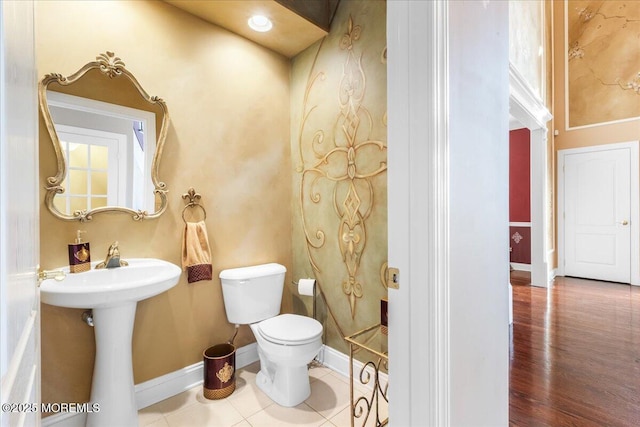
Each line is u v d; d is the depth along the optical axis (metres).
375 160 1.78
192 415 1.58
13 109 0.42
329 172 2.08
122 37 1.62
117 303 1.27
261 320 1.96
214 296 1.95
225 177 2.02
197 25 1.90
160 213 1.72
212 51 1.96
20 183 0.47
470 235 0.83
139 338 1.65
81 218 1.47
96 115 1.53
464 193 0.80
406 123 0.71
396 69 0.73
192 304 1.85
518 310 2.99
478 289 0.87
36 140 0.72
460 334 0.77
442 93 0.70
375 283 1.79
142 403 1.63
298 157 2.33
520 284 3.96
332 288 2.07
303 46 2.24
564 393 1.65
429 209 0.68
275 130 2.30
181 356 1.80
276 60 2.31
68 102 1.46
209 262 1.86
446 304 0.70
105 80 1.56
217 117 1.98
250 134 2.15
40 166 1.38
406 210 0.71
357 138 1.89
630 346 2.20
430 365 0.68
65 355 1.43
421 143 0.69
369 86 1.82
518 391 1.67
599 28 4.10
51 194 1.40
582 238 4.27
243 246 2.10
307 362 1.64
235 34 2.08
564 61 4.38
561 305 3.13
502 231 1.03
